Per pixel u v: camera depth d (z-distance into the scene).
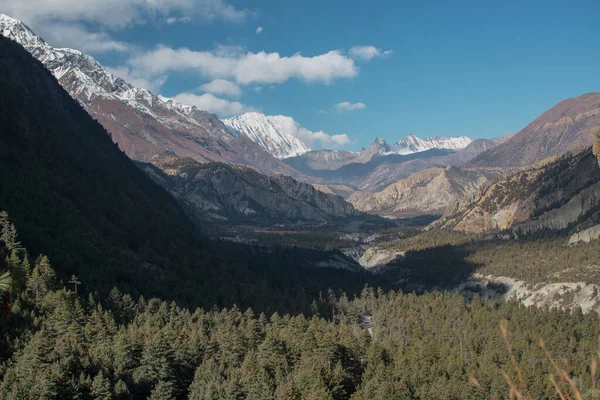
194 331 123.44
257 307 166.00
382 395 101.00
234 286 188.12
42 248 150.25
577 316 165.75
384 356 124.50
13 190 175.75
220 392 99.50
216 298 169.75
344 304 191.88
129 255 182.62
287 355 121.56
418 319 166.00
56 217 176.12
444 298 189.25
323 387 98.94
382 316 174.00
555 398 98.75
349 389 112.06
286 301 182.00
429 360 120.81
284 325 147.12
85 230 180.38
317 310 179.50
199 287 176.75
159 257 194.00
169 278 177.00
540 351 126.00
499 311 166.12
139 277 167.62
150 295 159.12
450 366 117.12
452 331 146.50
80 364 103.06
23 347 104.69
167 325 123.38
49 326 113.06
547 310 171.38
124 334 114.38
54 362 99.19
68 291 128.25
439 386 105.50
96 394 95.06
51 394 90.56
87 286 143.75
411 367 114.94
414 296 194.62
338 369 110.25
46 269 131.00
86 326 117.69
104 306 137.00
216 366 111.88
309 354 119.81
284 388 98.75
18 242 138.88
